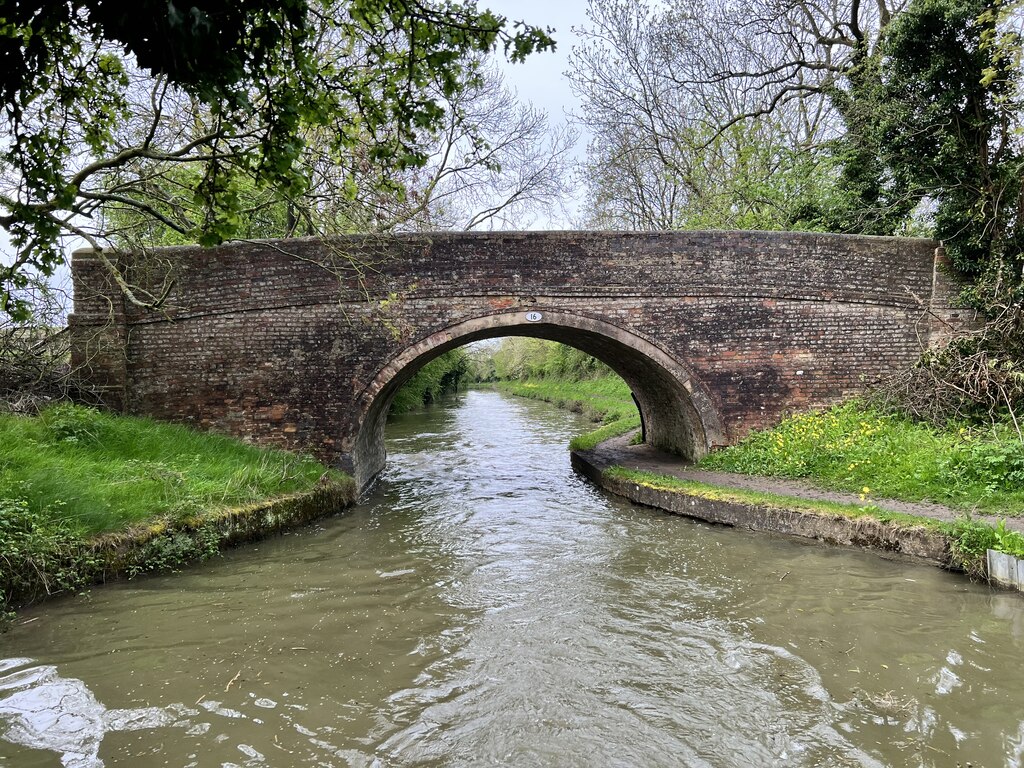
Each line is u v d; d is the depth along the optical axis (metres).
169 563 7.27
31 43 3.13
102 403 10.36
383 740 4.19
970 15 10.48
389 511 10.83
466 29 3.99
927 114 11.37
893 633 5.71
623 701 4.72
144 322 10.59
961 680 4.89
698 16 19.17
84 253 10.42
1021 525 7.17
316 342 10.89
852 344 11.58
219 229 3.81
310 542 8.73
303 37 3.48
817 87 16.75
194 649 5.39
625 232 11.33
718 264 11.43
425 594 6.86
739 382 11.54
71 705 4.48
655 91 20.25
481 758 4.03
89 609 6.10
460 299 11.08
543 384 50.94
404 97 4.25
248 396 10.77
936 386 10.42
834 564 7.51
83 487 7.08
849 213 14.80
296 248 10.80
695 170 20.41
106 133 4.47
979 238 10.95
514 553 8.38
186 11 2.47
